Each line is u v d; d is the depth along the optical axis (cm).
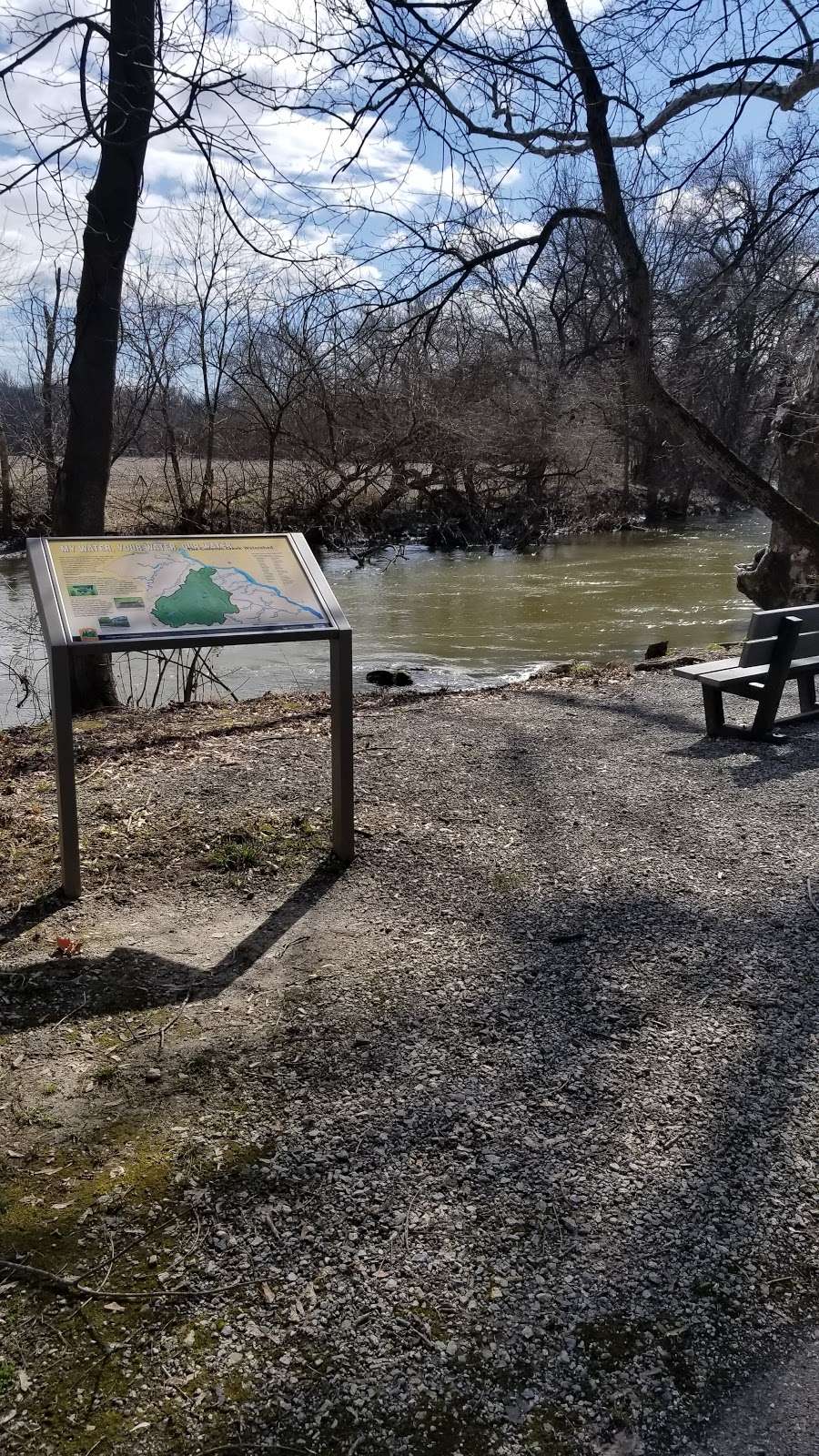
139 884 456
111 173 766
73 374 799
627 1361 222
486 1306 235
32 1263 246
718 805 565
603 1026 346
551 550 2511
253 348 2139
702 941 406
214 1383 216
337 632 433
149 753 664
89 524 819
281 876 466
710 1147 287
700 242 743
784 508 839
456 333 911
